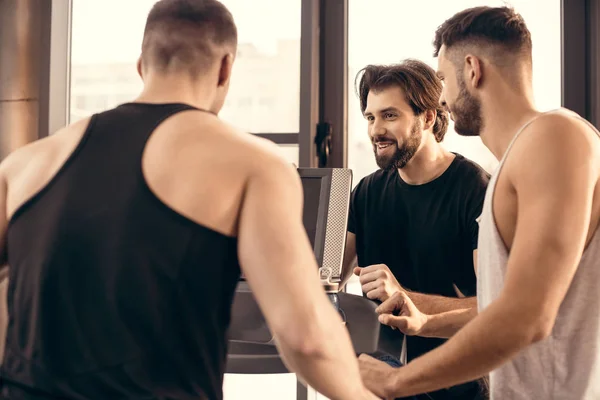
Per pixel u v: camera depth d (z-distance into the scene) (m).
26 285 1.01
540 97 2.87
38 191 1.04
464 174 2.22
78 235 0.99
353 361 1.02
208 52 1.13
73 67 2.96
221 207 1.00
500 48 1.49
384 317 1.77
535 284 1.26
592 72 2.81
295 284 0.95
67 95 2.92
